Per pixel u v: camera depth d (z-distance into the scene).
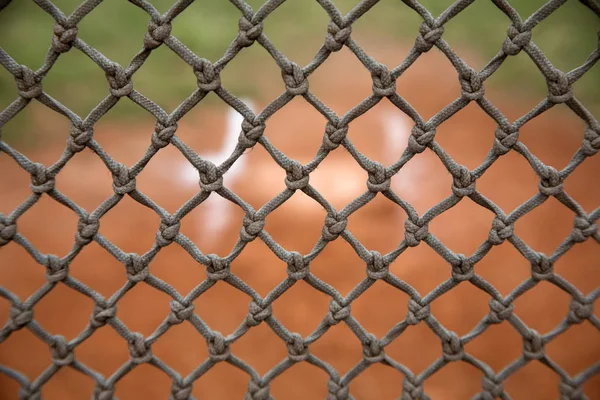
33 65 3.44
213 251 2.07
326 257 2.06
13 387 1.55
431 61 3.61
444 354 0.87
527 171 2.52
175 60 3.67
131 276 0.78
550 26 3.71
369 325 1.78
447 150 2.71
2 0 0.69
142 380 1.61
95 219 0.75
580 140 2.73
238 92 3.36
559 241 2.08
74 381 1.58
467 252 2.07
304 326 1.77
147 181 2.46
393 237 2.15
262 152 2.68
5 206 2.25
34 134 2.80
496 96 3.21
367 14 4.09
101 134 2.85
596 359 1.61
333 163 2.58
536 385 1.56
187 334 1.75
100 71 3.46
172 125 0.71
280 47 3.86
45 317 1.77
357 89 3.33
